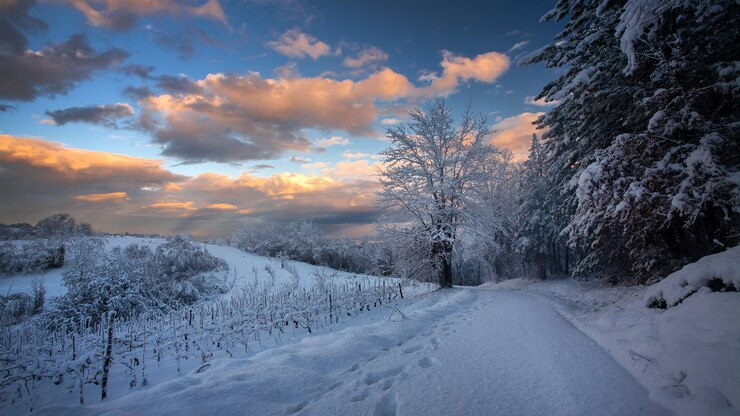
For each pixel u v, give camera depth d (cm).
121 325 1012
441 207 2103
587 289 1555
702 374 345
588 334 669
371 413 360
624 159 940
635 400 355
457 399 383
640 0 588
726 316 429
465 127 2192
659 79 906
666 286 632
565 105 1483
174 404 385
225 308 1041
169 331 754
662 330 493
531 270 3434
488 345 620
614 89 1087
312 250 5331
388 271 2436
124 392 504
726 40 844
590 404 351
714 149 749
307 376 476
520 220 3197
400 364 530
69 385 523
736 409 290
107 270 1432
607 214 1028
